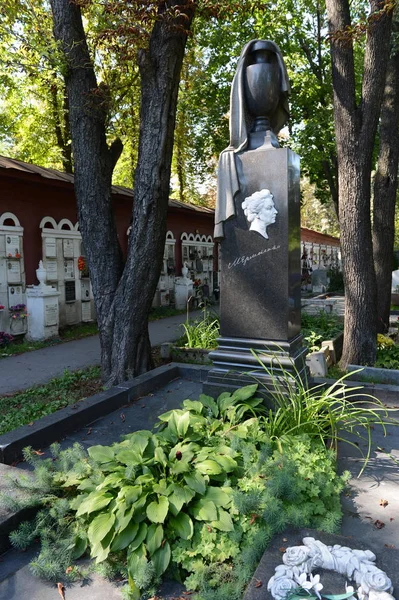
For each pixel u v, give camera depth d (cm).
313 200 4447
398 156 793
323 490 253
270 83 399
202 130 1526
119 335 567
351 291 623
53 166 1748
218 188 411
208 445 296
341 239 635
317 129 1264
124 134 961
